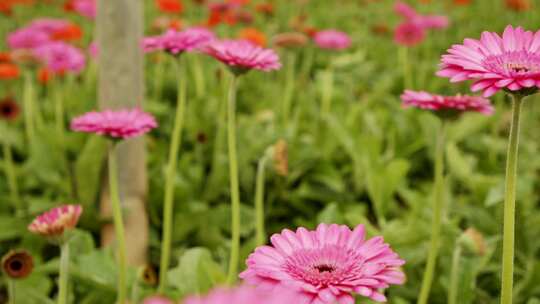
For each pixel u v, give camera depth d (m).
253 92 4.17
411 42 4.04
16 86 3.84
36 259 2.31
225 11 4.51
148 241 2.45
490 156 3.37
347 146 2.97
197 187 2.93
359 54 4.67
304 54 4.71
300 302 0.96
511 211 1.15
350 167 3.11
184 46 1.82
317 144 3.28
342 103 3.92
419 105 1.55
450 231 2.25
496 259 2.31
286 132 3.08
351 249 1.06
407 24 4.02
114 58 2.19
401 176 2.71
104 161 2.35
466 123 3.30
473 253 1.73
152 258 2.52
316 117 3.48
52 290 2.36
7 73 3.26
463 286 2.03
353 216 2.35
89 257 2.02
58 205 2.52
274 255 1.07
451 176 3.03
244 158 2.92
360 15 6.64
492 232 2.47
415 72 4.60
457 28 5.96
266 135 3.01
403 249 2.20
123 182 2.29
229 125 1.65
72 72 3.42
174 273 1.93
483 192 2.81
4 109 3.01
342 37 3.87
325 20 6.40
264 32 5.61
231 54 1.54
